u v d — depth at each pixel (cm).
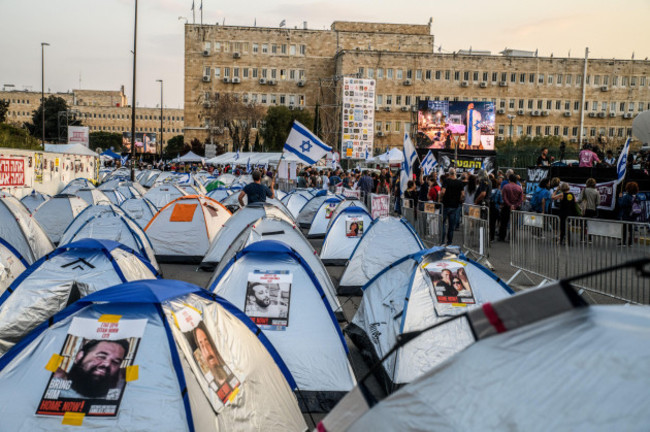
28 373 424
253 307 662
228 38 8806
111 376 421
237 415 454
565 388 188
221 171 4669
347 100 5200
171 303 462
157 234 1389
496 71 8456
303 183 2905
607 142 5784
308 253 899
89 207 1374
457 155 2575
